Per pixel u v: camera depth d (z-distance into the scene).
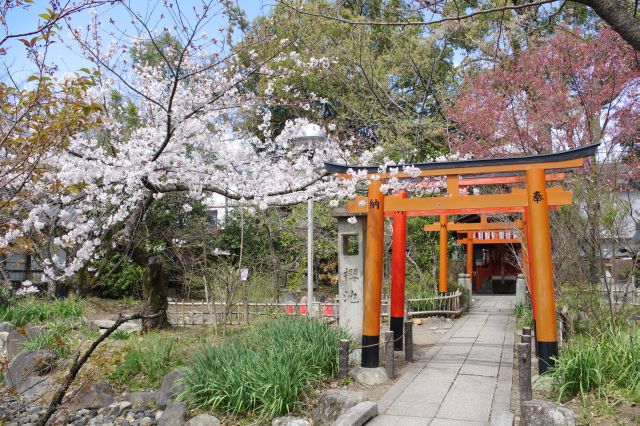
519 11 10.84
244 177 7.74
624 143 10.39
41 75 4.09
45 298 12.00
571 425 4.56
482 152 11.13
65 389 4.20
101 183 7.42
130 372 7.75
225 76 8.25
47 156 5.73
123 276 15.71
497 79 11.20
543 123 10.50
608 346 5.87
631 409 5.00
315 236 15.16
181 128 7.37
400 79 18.62
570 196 7.02
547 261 6.78
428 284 14.80
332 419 5.50
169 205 14.43
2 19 3.53
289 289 15.57
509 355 8.62
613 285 8.68
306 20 11.73
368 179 7.47
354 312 8.01
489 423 5.24
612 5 4.44
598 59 10.06
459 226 14.27
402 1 14.66
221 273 11.37
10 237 5.57
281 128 16.41
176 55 7.85
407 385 6.72
